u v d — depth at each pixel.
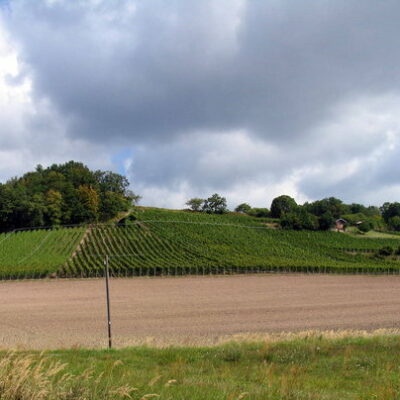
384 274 66.88
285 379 11.69
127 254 74.38
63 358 14.83
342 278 61.22
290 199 133.00
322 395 10.32
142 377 11.37
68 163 136.12
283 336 21.62
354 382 12.19
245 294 46.81
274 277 61.06
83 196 103.25
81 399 8.45
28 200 95.06
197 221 103.81
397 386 11.66
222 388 10.02
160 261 69.25
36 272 58.06
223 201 138.12
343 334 21.47
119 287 51.12
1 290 48.59
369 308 38.47
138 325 30.56
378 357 15.09
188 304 40.28
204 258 72.81
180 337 24.50
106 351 16.59
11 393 8.20
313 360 14.92
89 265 66.50
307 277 61.69
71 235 84.88
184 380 11.02
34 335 26.14
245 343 17.69
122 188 129.38
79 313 35.59
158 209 125.19
